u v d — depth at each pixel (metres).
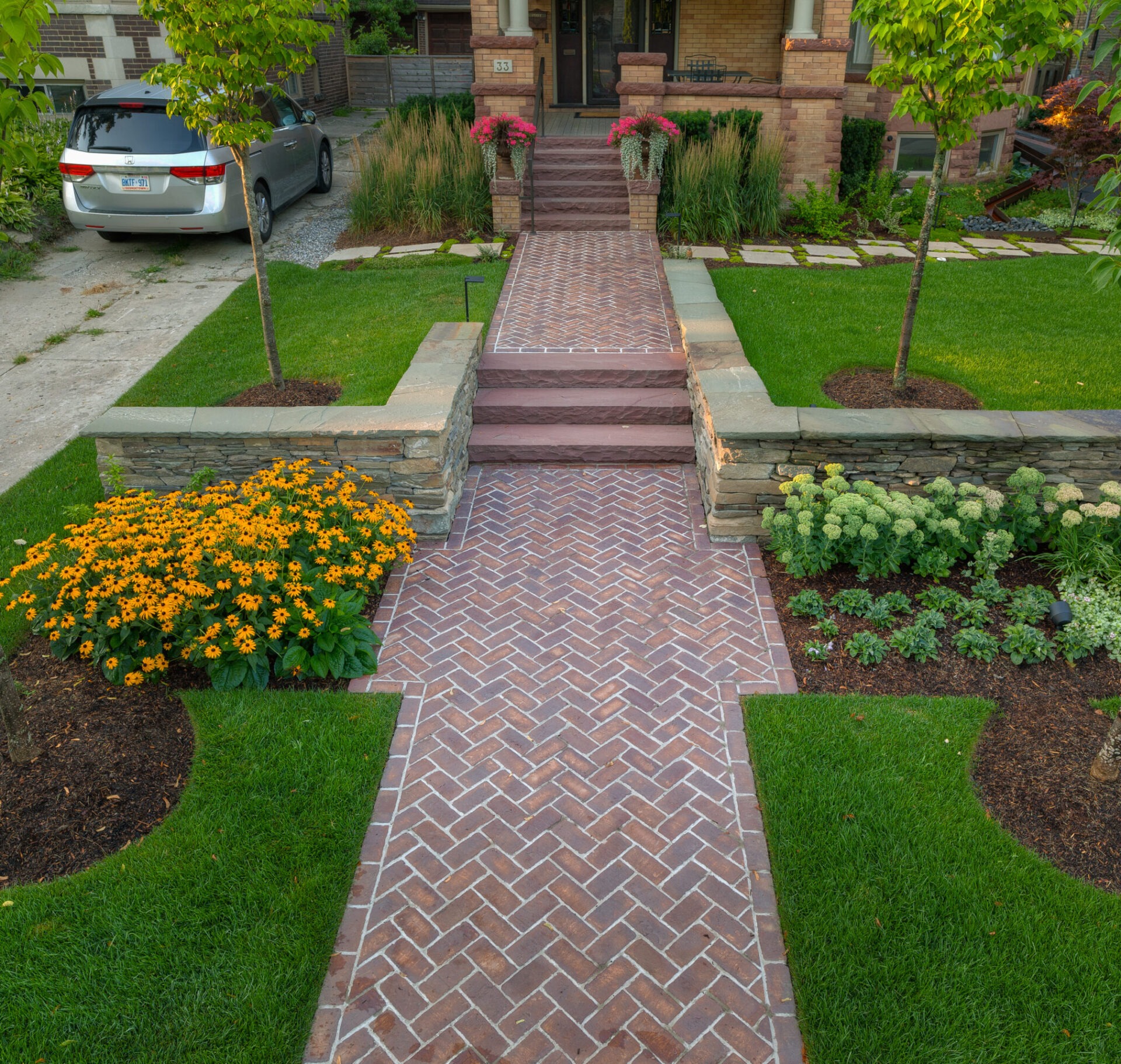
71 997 3.26
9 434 7.40
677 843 3.96
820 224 12.36
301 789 4.19
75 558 5.00
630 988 3.35
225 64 5.77
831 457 6.02
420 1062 3.10
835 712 4.64
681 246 11.58
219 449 6.23
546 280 10.16
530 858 3.89
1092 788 4.12
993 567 5.59
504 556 6.11
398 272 10.53
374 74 22.64
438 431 5.98
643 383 7.80
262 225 11.73
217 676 4.76
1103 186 4.19
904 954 3.39
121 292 10.38
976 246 12.27
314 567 5.32
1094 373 7.66
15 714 4.14
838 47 12.02
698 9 15.34
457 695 4.84
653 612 5.52
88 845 3.89
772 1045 3.16
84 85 14.38
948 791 4.13
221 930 3.52
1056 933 3.45
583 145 12.98
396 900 3.70
